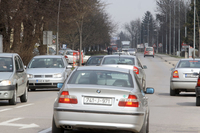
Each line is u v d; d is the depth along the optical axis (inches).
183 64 1795.0
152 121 1045.8
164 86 2486.5
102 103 708.7
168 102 1541.6
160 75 3661.4
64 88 732.7
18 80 1414.9
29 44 3666.3
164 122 1027.9
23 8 3255.4
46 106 1360.7
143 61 6584.6
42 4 3732.8
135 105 711.1
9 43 3270.2
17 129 887.1
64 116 708.7
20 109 1269.7
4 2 3078.2
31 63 2127.2
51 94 1877.5
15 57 1481.3
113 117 700.0
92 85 740.7
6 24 3176.7
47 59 2150.6
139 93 749.3
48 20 3855.8
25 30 3631.9
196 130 906.1
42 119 1043.3
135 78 792.9
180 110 1286.9
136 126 708.0
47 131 862.5
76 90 717.9
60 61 2146.9
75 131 875.4
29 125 944.3
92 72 788.6
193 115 1167.0
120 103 708.0
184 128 932.0
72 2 3954.2
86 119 702.5
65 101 715.4
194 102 1541.6
